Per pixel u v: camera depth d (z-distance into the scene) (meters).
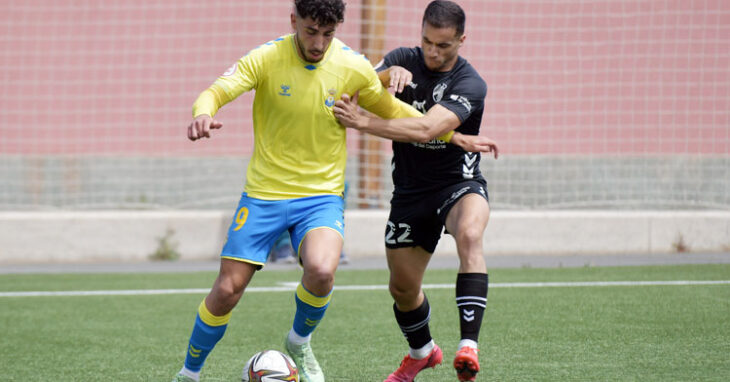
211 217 38.16
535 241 38.41
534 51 47.81
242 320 24.08
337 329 22.45
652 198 47.75
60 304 26.98
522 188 46.75
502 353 19.23
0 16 51.88
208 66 52.44
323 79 15.66
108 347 20.75
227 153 55.09
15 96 52.44
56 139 53.25
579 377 16.97
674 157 48.16
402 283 16.94
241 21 51.34
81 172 53.28
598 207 46.41
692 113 47.88
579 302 25.97
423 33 16.66
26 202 50.03
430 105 17.30
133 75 52.94
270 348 20.56
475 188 16.84
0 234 37.19
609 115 48.03
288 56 15.62
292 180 15.78
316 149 15.85
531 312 24.33
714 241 38.75
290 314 24.97
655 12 46.78
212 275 33.19
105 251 37.66
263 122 15.92
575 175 48.38
